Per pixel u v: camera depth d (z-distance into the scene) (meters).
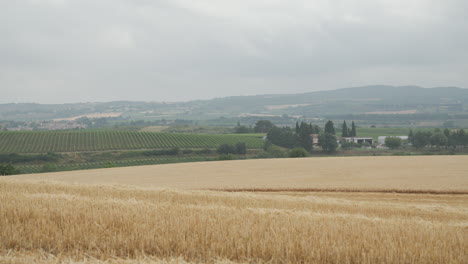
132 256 7.08
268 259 7.07
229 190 27.02
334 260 6.97
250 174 39.06
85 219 8.55
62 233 7.80
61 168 78.94
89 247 7.21
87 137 113.44
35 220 8.48
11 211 8.98
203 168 47.31
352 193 25.08
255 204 15.97
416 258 6.99
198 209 11.45
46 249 7.29
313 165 45.78
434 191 24.92
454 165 42.41
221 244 7.41
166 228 8.12
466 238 8.52
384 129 186.25
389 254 7.03
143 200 14.58
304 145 102.19
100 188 19.61
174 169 47.28
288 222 9.41
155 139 112.69
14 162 84.25
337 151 104.06
